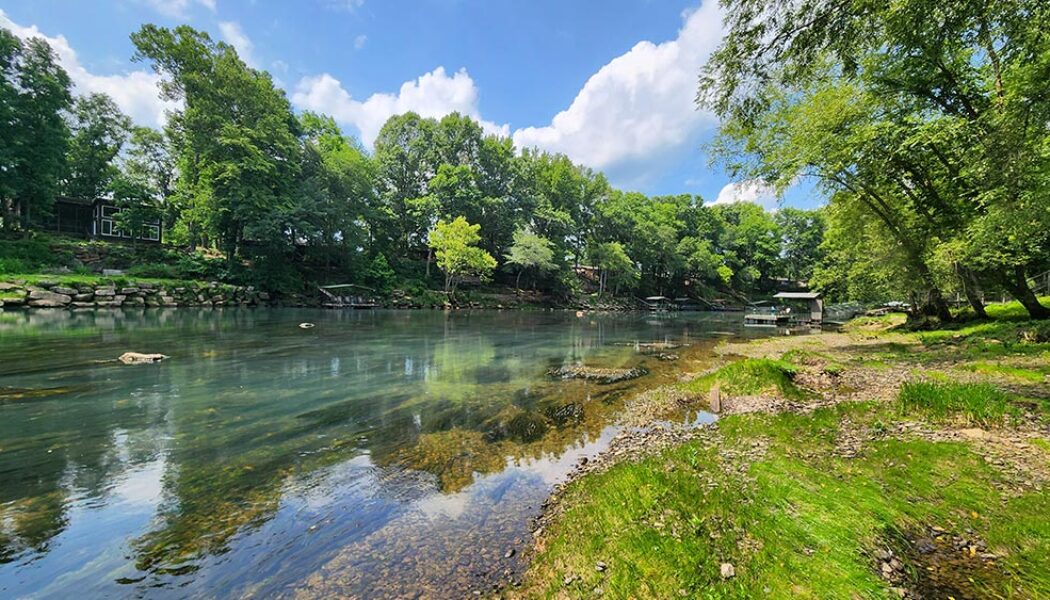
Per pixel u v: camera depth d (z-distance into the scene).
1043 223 10.15
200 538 4.07
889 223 17.23
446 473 5.74
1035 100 7.47
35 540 3.92
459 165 57.38
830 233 25.42
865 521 3.70
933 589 2.96
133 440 6.49
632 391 10.70
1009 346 12.57
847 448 5.64
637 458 5.92
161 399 8.62
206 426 7.23
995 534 3.54
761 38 5.69
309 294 41.81
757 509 3.97
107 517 4.36
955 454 5.08
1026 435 5.65
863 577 2.94
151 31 33.88
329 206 41.62
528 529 4.30
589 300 63.78
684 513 4.00
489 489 5.26
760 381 9.97
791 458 5.29
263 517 4.48
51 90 33.16
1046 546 3.30
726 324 35.66
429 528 4.32
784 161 14.98
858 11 5.20
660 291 78.88
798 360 12.78
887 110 13.25
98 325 19.16
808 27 5.41
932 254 16.64
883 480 4.60
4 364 11.20
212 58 36.19
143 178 46.09
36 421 7.17
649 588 3.01
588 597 3.05
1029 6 5.43
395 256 54.41
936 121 11.63
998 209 10.37
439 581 3.46
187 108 35.81
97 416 7.50
